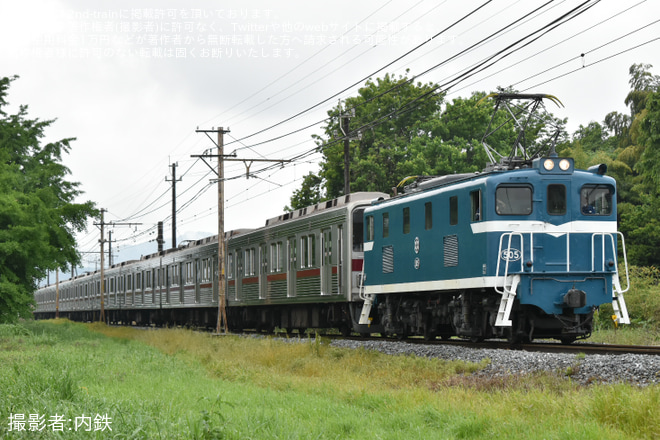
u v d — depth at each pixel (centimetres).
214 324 3769
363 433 909
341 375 1544
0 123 3409
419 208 1909
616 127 5038
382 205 2130
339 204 2448
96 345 2545
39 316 9106
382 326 2252
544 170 1647
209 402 1121
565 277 1628
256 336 2762
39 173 3262
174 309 4394
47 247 2891
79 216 3209
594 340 2133
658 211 3253
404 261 1984
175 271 4212
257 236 3114
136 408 997
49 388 1125
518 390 1123
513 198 1633
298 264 2700
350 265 2322
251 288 3164
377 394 1194
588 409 918
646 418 845
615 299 1652
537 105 1805
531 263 1608
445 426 923
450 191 1770
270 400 1165
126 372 1572
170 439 811
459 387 1229
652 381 1095
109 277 5800
